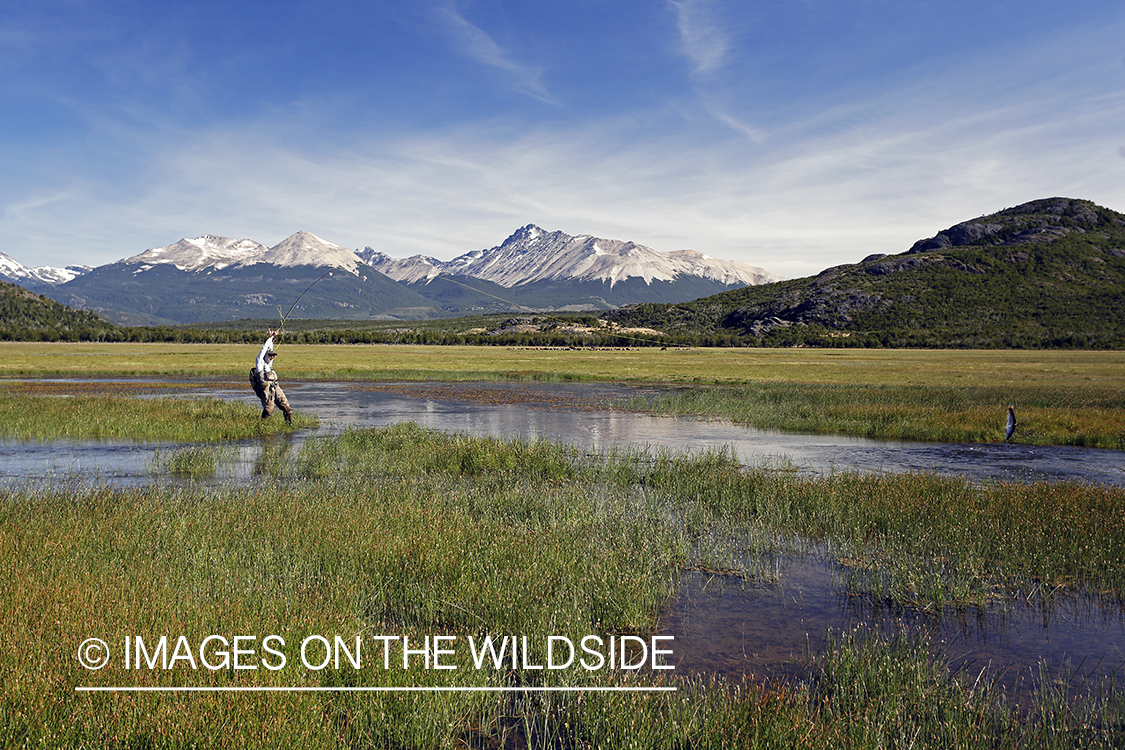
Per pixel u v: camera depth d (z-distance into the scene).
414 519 9.80
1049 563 8.62
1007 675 5.96
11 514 9.54
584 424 26.66
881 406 30.06
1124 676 5.95
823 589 8.20
